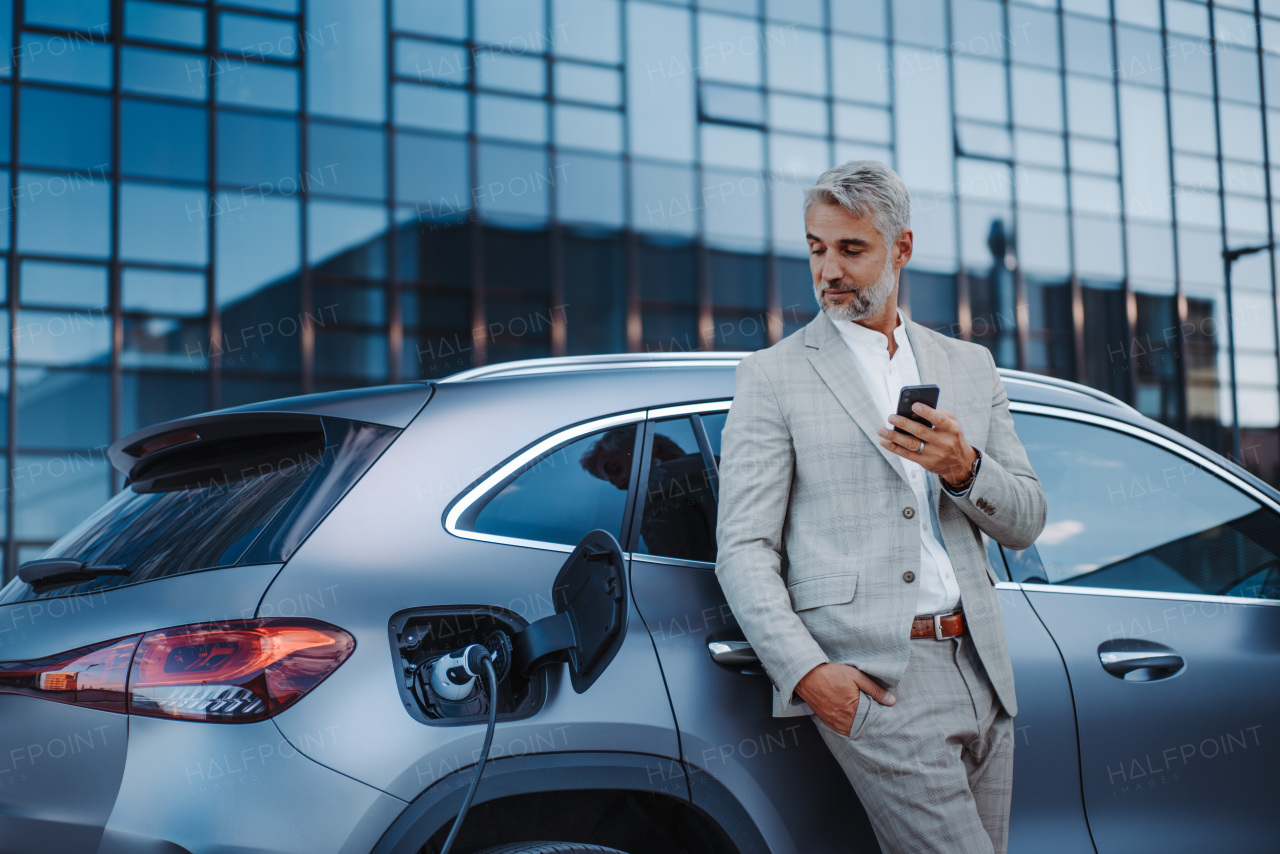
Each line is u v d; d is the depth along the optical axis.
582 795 1.84
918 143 17.80
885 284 1.90
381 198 13.92
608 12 15.44
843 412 1.91
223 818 1.50
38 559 2.01
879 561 1.84
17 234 12.05
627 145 15.48
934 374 2.01
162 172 12.76
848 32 17.25
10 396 11.91
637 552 1.98
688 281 15.82
